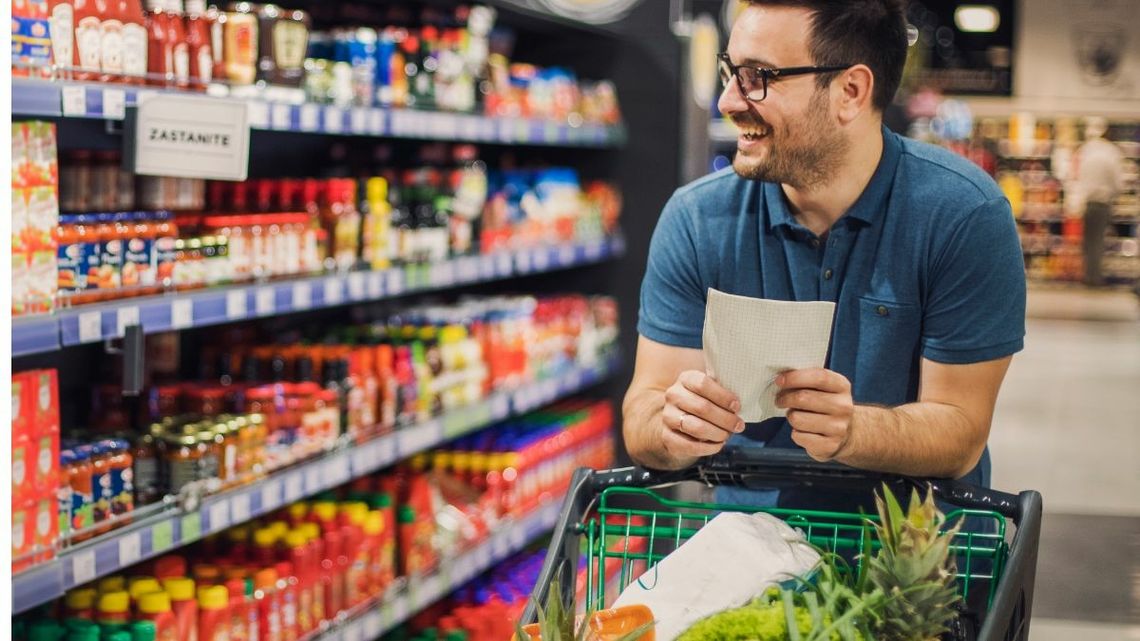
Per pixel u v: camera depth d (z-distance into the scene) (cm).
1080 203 1991
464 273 489
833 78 214
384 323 490
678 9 662
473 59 508
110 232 300
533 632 177
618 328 672
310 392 377
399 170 490
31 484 263
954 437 213
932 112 1441
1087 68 1927
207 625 318
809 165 219
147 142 296
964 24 1939
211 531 319
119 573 324
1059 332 1542
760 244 238
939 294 227
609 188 660
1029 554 191
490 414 503
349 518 394
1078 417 979
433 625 471
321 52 432
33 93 260
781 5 212
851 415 192
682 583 191
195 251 333
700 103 693
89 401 359
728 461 215
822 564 180
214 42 343
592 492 216
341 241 408
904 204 228
